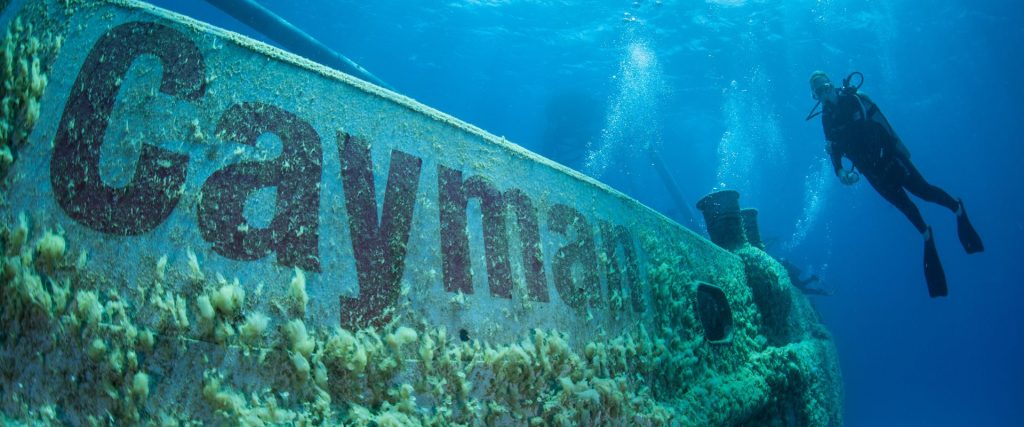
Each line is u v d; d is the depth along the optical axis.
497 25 23.61
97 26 1.27
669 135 36.75
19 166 1.11
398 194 1.65
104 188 1.19
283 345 1.31
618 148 28.55
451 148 1.86
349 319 1.44
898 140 4.77
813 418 3.95
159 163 1.26
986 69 28.25
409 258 1.62
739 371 3.32
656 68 25.88
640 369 2.43
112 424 1.09
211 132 1.34
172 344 1.17
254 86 1.44
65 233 1.13
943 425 36.88
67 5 1.25
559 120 21.45
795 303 6.01
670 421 2.38
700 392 2.74
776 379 3.54
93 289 1.13
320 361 1.34
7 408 1.03
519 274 1.95
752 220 5.59
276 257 1.36
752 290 4.33
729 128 35.16
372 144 1.62
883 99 33.06
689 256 3.31
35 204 1.11
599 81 28.11
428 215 1.71
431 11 23.31
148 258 1.20
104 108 1.23
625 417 2.15
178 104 1.32
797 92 28.55
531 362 1.83
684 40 23.06
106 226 1.17
